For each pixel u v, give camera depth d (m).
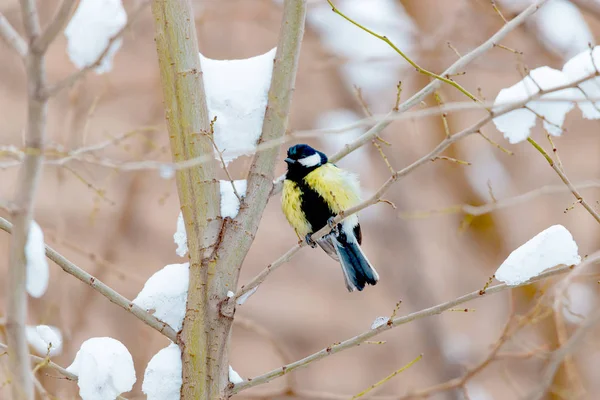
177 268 6.42
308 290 24.00
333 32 15.06
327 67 14.45
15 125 17.47
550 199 16.03
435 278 17.78
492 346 9.53
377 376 22.06
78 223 15.95
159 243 18.98
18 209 4.71
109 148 14.47
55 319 10.71
